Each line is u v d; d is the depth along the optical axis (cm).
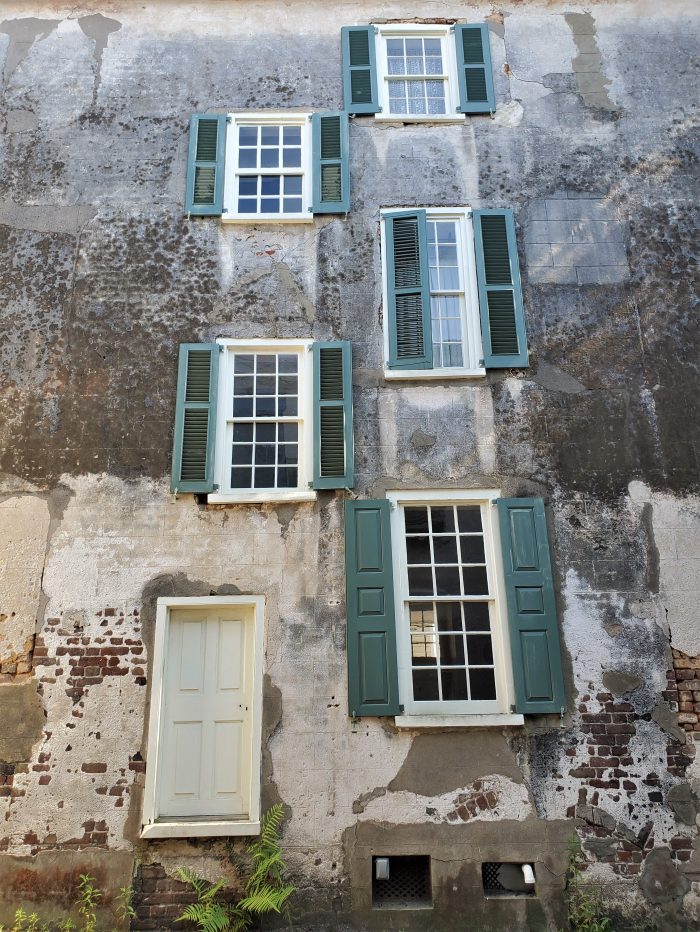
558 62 847
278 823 593
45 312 739
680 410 711
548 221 780
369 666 625
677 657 639
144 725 614
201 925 549
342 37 853
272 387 729
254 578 654
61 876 579
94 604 644
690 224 780
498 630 647
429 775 607
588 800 602
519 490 682
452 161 804
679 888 582
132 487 679
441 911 576
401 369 720
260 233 773
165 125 818
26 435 695
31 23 859
